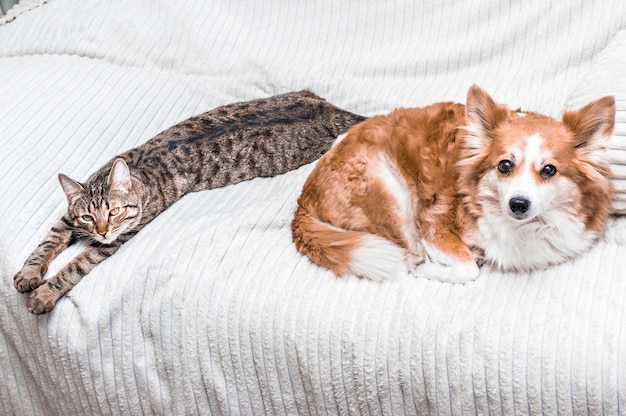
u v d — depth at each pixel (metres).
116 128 2.45
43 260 1.98
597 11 2.47
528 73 2.49
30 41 2.84
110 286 1.93
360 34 2.81
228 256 1.92
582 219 1.72
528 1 2.56
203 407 1.90
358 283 1.82
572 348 1.56
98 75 2.60
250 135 2.39
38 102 2.41
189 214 2.12
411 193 1.92
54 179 2.20
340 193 1.91
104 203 1.97
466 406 1.64
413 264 1.86
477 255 1.84
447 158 1.87
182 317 1.87
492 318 1.65
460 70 2.61
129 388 1.94
